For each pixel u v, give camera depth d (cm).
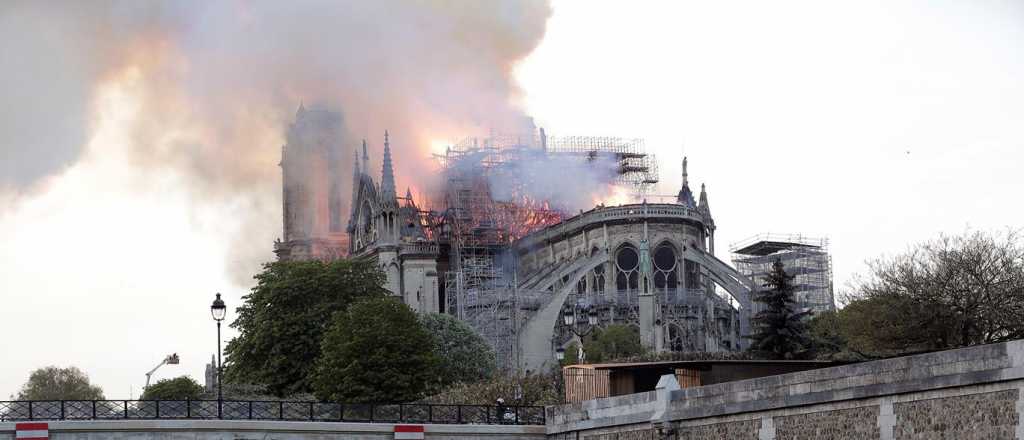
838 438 4891
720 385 5550
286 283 13500
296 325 13300
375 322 12181
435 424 6969
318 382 11969
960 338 10200
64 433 6494
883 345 10462
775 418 5212
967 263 10212
